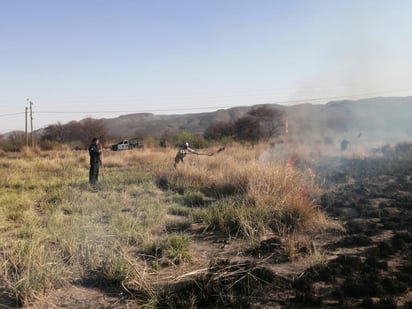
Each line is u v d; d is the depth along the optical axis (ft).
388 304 14.87
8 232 25.89
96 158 45.88
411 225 26.07
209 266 18.97
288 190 31.96
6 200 35.22
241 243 23.43
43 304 15.89
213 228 26.17
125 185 44.32
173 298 15.88
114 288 17.31
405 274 17.57
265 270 18.10
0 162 75.41
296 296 15.89
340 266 18.79
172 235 23.75
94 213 30.32
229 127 135.13
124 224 26.23
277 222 25.99
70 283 17.78
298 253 21.01
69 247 20.93
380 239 23.40
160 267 19.35
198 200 35.40
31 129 150.30
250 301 15.90
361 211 29.89
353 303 15.39
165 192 40.14
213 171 46.85
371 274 17.69
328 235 24.62
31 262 18.65
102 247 21.38
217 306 15.58
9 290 16.79
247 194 32.09
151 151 95.91
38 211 32.81
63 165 68.08
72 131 154.81
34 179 50.44
